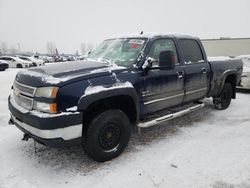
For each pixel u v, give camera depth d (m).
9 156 3.64
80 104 2.98
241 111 6.17
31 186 2.90
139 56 3.80
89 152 3.30
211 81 5.33
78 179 3.05
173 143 4.11
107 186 2.90
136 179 3.04
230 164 3.38
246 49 21.47
